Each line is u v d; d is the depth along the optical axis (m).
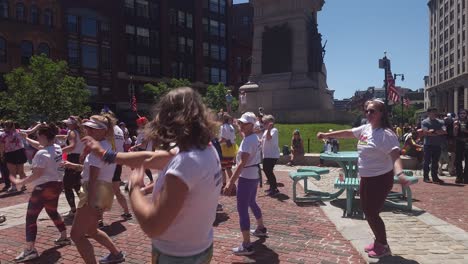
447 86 95.75
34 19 42.38
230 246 5.86
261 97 28.02
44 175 5.61
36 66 35.50
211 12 62.91
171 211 2.10
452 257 5.14
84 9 46.41
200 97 2.37
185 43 58.91
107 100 48.72
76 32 45.78
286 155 17.62
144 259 5.41
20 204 9.47
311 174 9.05
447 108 97.81
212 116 2.35
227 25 65.56
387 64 25.06
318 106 27.92
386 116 5.08
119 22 50.22
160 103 2.33
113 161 2.65
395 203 8.20
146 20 53.59
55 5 43.91
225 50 65.44
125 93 50.88
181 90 2.34
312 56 27.78
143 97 53.09
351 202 7.58
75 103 36.62
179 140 2.23
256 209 6.25
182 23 58.59
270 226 6.91
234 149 9.98
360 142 5.23
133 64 52.16
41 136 5.59
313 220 7.31
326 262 5.14
